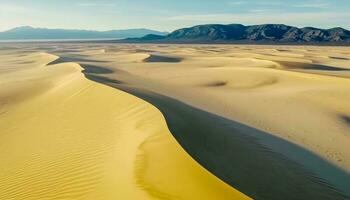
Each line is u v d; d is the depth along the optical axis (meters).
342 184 12.99
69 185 11.45
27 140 18.70
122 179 10.38
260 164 13.40
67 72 45.78
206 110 25.28
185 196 8.59
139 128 16.16
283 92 32.22
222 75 44.88
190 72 50.47
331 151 16.83
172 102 24.05
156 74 50.12
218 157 12.68
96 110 21.92
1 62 74.94
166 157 11.22
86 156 14.10
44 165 14.20
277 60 62.28
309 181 12.72
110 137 16.19
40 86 35.41
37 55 89.31
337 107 25.59
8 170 14.57
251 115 23.98
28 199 11.08
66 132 18.70
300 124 21.62
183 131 15.11
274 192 10.63
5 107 27.72
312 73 40.88
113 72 51.31
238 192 8.77
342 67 61.50
